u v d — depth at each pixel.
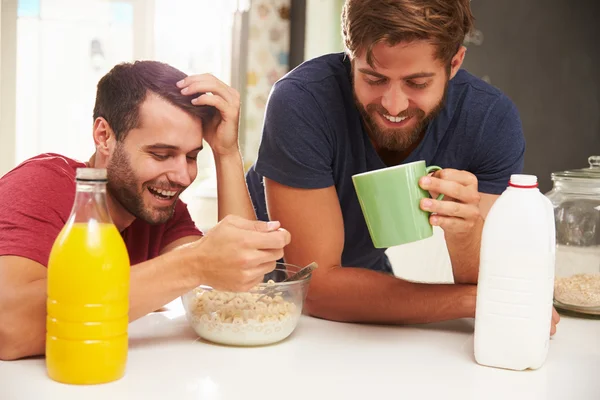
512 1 3.66
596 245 1.54
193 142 1.27
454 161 1.55
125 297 1.02
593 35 3.65
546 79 3.69
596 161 1.63
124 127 1.25
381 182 1.16
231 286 1.11
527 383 1.08
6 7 3.75
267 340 1.19
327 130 1.43
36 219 1.15
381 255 1.99
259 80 4.13
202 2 4.00
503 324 1.12
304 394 0.99
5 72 3.79
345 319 1.39
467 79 1.53
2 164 3.84
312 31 4.04
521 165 1.58
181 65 4.02
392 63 1.22
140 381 1.02
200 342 1.21
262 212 1.81
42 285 1.08
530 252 1.10
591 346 1.29
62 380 1.00
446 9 1.21
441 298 1.34
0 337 1.07
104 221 1.00
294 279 1.28
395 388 1.03
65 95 3.90
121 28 3.92
